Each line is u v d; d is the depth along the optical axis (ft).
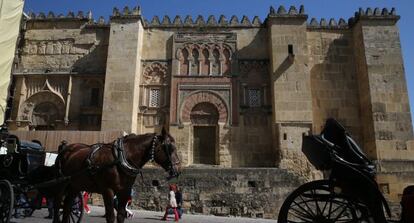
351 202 20.92
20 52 98.68
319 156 21.98
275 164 85.97
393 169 82.69
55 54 98.99
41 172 34.35
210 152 91.30
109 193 27.22
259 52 96.27
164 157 28.71
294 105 87.66
